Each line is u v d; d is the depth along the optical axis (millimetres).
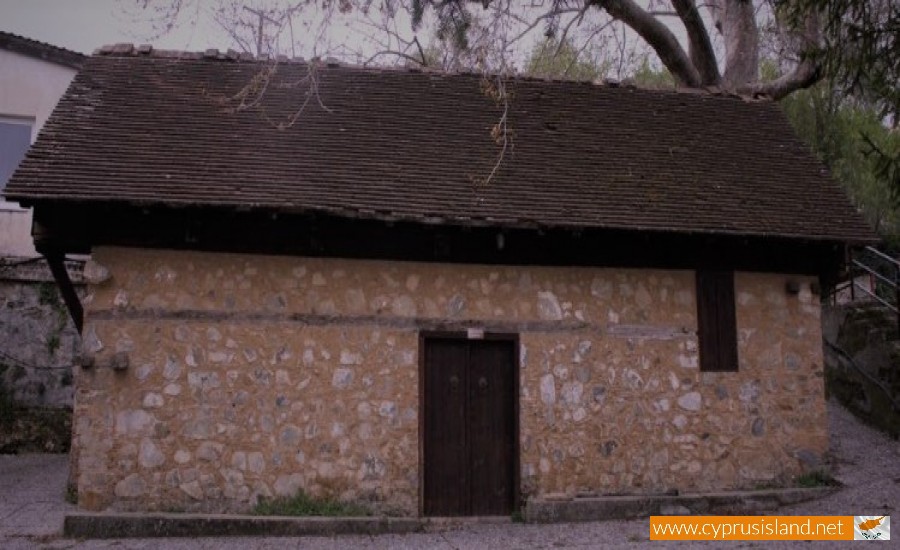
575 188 8305
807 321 8508
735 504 7652
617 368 7992
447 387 7770
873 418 9898
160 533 6812
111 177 7266
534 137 9109
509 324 7867
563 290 8031
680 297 8258
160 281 7434
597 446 7809
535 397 7793
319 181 7672
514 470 7711
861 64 6500
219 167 7688
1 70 11664
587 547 6383
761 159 9508
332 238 7641
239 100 8758
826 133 15469
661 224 7848
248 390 7375
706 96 10633
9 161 11594
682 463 7934
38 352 10516
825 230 8266
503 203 7805
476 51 7844
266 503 7203
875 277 11406
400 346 7652
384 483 7402
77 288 10688
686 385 8094
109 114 8273
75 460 7715
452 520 7371
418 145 8586
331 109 8938
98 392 7195
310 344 7531
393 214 7293
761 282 8492
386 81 9688
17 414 10266
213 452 7238
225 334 7438
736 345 8297
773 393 8273
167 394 7273
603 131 9461
